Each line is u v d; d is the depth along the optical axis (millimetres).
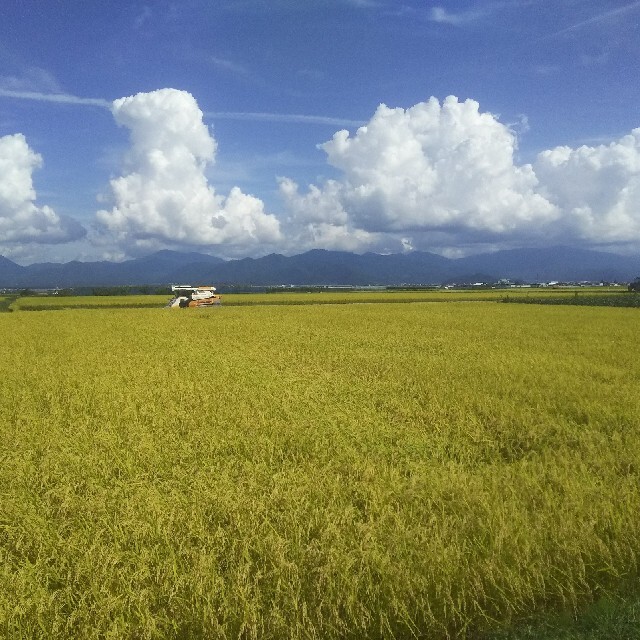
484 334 24719
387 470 6469
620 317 35719
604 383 12414
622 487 5852
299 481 5980
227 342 21812
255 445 7504
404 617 4020
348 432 8227
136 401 10305
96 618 3922
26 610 3986
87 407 9961
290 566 4207
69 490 5824
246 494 5613
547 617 4242
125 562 4453
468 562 4461
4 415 9594
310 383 12398
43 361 16047
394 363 15539
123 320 35469
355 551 4484
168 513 5160
